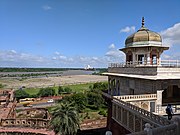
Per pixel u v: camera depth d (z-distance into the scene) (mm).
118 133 34781
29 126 45062
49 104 104875
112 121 38156
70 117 39688
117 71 46719
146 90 36219
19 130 42781
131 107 29672
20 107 95625
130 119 30156
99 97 100250
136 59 43625
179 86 35094
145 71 36625
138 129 27469
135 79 39000
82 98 97875
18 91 126688
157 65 38125
